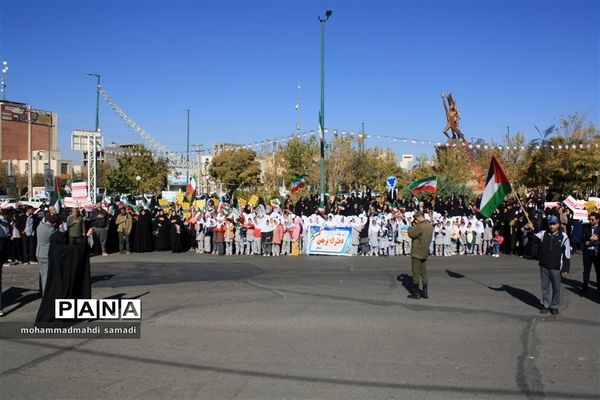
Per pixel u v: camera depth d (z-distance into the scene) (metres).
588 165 32.31
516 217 21.00
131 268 16.23
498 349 7.68
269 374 6.49
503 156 46.62
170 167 49.97
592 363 7.06
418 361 7.06
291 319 9.41
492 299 11.47
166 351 7.45
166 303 10.79
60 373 6.52
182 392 5.88
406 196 36.44
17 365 6.83
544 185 37.19
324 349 7.57
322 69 24.81
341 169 47.19
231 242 20.53
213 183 69.50
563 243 10.11
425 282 11.54
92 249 20.58
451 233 20.89
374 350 7.55
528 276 14.92
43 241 10.98
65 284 9.07
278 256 19.94
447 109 60.72
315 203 26.12
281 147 51.03
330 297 11.52
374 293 12.05
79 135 30.88
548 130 35.72
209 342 7.92
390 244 20.14
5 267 16.62
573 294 12.27
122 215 20.91
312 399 5.70
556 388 6.12
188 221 23.00
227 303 10.80
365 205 25.67
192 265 17.05
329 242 20.28
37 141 90.56
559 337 8.40
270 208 21.66
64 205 20.89
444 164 48.19
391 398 5.75
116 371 6.59
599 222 12.41
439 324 9.16
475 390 6.02
